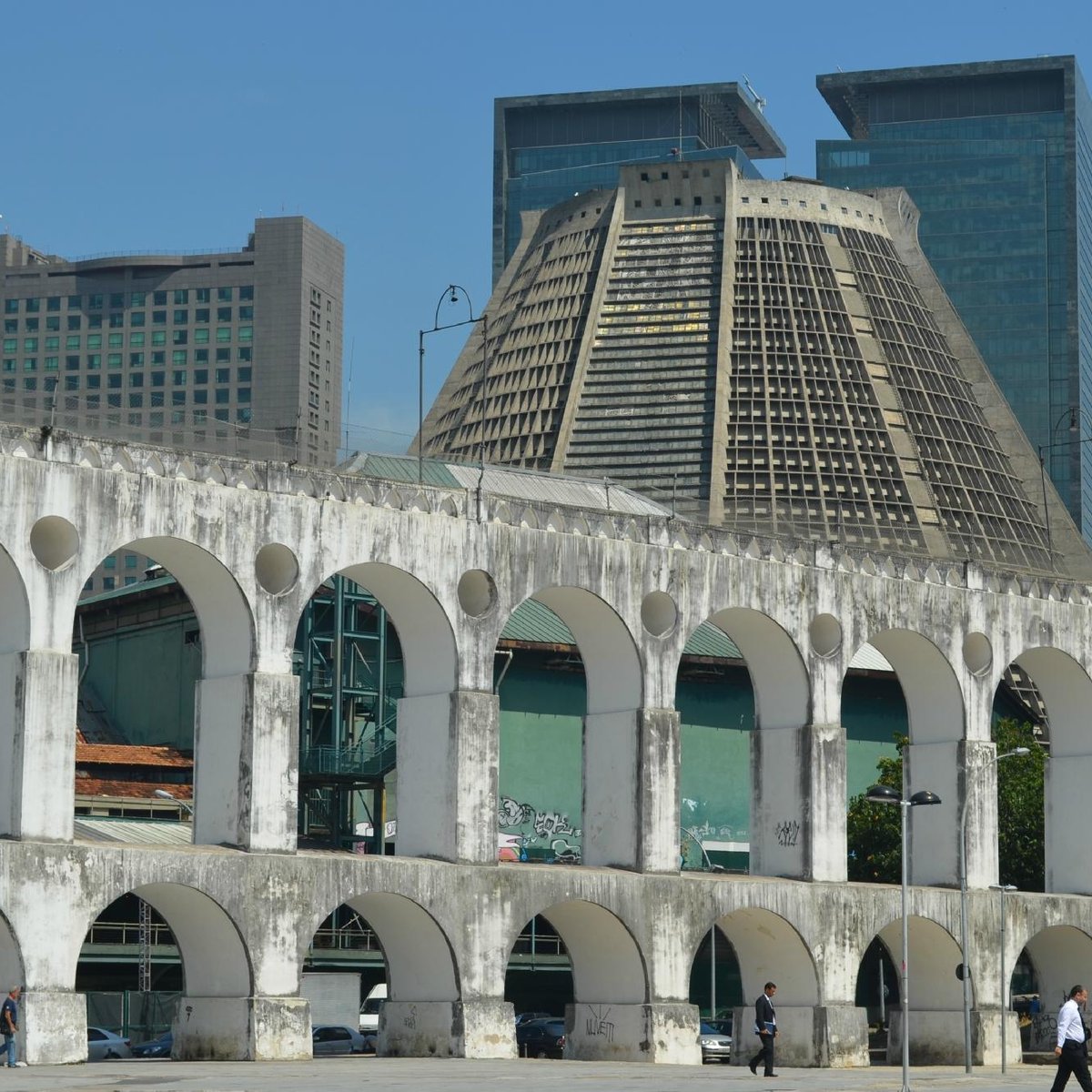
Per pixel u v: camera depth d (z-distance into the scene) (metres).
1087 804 105.19
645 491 136.50
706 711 141.38
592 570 88.75
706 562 92.31
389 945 85.81
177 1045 79.81
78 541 75.50
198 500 78.62
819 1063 92.56
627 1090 62.38
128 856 75.31
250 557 79.88
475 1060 81.31
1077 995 58.34
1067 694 106.50
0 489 73.88
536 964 125.00
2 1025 70.81
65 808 74.25
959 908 98.00
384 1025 85.31
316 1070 71.06
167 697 134.25
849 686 146.38
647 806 89.19
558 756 133.25
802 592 95.19
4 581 74.81
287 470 81.12
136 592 135.75
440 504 85.06
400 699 86.81
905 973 81.31
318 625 126.38
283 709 80.25
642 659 89.81
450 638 85.06
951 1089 68.12
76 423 80.00
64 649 75.00
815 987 93.19
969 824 99.81
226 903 77.50
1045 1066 99.62
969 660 102.00
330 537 81.81
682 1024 88.44
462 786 84.31
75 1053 73.12
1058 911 102.19
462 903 83.44
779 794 95.50
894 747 147.88
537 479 132.50
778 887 92.31
